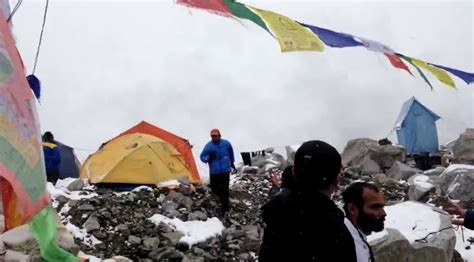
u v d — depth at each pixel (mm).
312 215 3029
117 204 10703
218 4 3273
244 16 3334
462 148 15281
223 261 9227
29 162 2844
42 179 2994
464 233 10180
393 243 7609
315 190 3105
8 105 2760
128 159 12609
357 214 3631
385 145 16422
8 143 2678
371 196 3605
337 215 3080
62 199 10703
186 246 9555
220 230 10367
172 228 10102
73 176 15430
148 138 13234
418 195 12328
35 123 3018
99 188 12289
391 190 13430
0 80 2760
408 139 17828
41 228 3463
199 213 10836
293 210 3076
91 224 9711
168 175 12727
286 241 3049
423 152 17609
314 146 3158
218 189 11586
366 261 3389
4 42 2855
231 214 11391
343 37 3678
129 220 10188
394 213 8586
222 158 11656
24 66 3213
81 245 9141
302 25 3566
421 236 8031
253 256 9492
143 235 9734
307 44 3375
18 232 3988
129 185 12406
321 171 3078
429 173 14641
